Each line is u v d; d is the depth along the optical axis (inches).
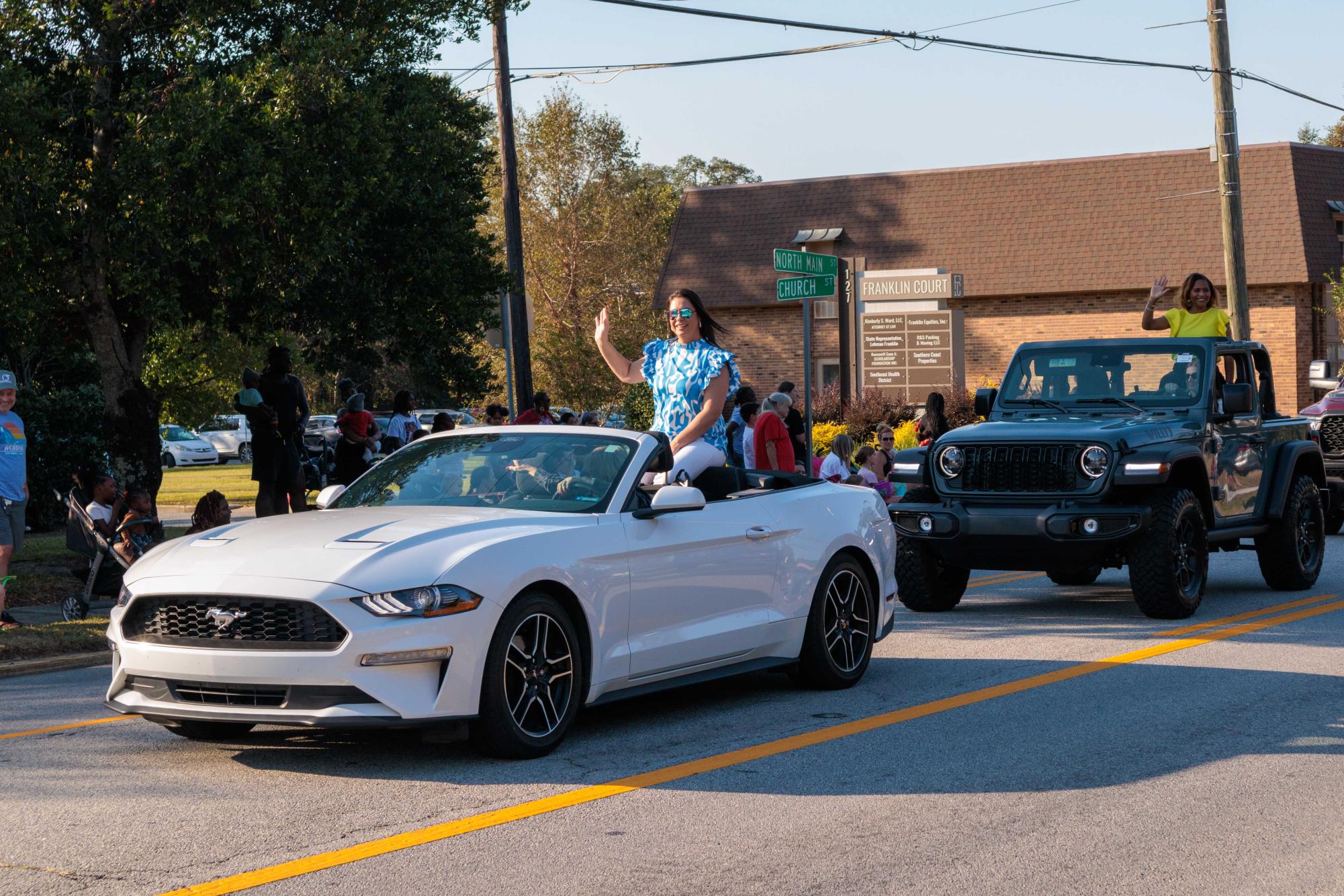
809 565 386.3
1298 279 1686.8
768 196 2039.9
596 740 332.5
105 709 389.1
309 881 228.2
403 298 852.0
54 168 593.6
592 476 346.9
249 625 287.6
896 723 348.2
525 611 303.4
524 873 231.9
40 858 242.4
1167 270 1760.6
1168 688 390.3
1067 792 281.1
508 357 826.8
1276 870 231.1
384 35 700.0
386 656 281.0
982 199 1908.2
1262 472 596.7
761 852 242.4
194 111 583.8
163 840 252.8
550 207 2655.0
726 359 416.5
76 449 991.6
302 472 762.2
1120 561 541.3
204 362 1716.3
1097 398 584.7
